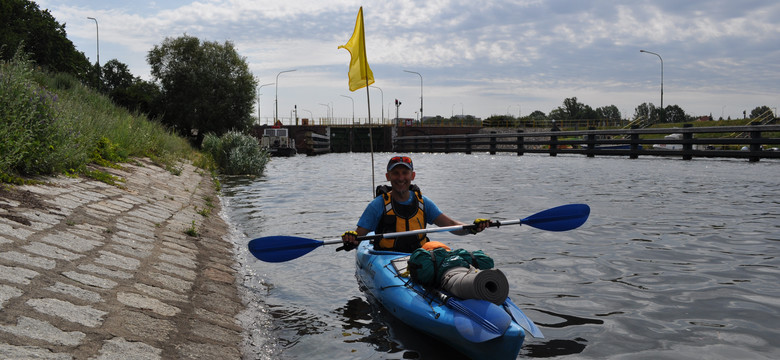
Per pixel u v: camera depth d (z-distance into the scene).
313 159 41.22
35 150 8.30
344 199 14.08
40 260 4.62
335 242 5.59
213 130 43.78
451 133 61.75
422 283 4.66
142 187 10.64
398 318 4.94
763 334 4.54
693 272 6.47
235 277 6.40
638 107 86.19
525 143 41.34
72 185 8.48
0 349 2.96
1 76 8.96
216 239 8.27
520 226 9.61
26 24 40.91
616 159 32.72
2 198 6.33
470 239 8.54
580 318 5.00
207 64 43.38
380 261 5.53
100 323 3.77
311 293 5.92
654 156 35.69
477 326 3.94
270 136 47.50
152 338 3.83
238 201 13.66
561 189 15.59
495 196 14.16
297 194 15.22
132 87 44.19
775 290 5.71
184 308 4.70
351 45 8.30
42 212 6.27
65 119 9.84
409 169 5.60
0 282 3.87
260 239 5.53
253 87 45.47
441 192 15.19
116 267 5.14
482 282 4.12
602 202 12.58
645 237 8.52
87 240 5.72
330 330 4.80
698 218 10.19
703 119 66.12
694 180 17.66
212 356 3.91
